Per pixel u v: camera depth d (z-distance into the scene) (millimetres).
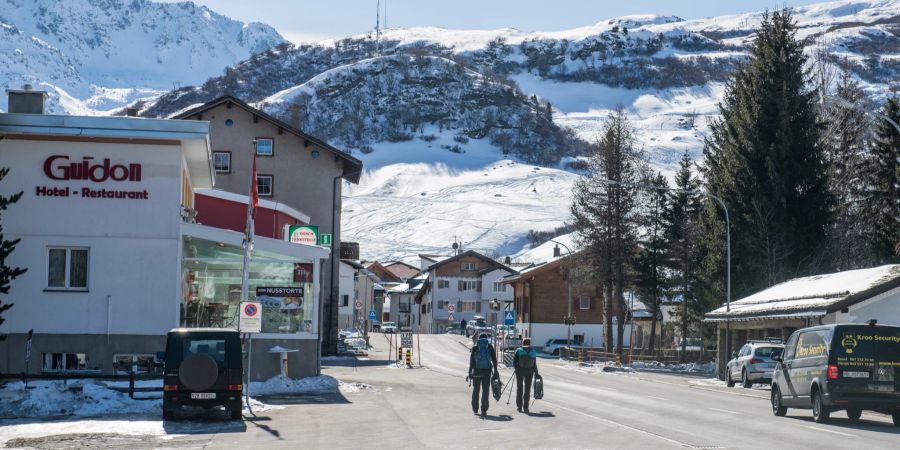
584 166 78875
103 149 35219
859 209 66625
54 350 34531
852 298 37594
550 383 42969
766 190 60781
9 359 34312
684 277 77688
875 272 40406
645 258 81000
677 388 41312
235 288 37312
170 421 23844
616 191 76500
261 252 37562
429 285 140125
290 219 57688
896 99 66312
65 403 26109
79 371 33188
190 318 36688
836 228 63656
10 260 34594
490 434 21109
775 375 26891
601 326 100500
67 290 34781
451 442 19672
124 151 35312
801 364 25312
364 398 32156
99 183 35125
